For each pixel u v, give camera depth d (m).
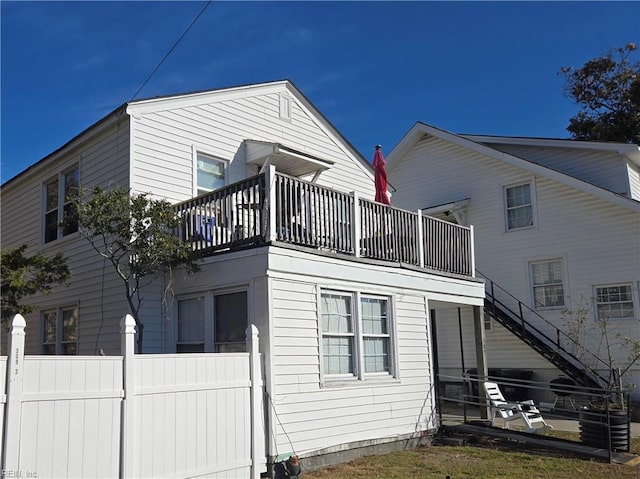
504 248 18.81
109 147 11.28
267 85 13.54
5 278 9.49
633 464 9.42
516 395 17.42
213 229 9.69
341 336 10.00
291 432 8.70
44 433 5.94
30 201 13.93
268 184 8.87
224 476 7.66
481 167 19.67
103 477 6.36
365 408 10.12
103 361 6.54
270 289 8.69
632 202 16.03
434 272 12.23
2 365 5.71
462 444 11.24
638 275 16.19
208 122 12.13
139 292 10.27
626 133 27.05
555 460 9.73
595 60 28.23
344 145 15.52
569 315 17.17
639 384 15.76
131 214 9.08
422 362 11.61
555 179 17.61
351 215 10.48
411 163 21.56
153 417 6.94
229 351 9.20
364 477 8.47
